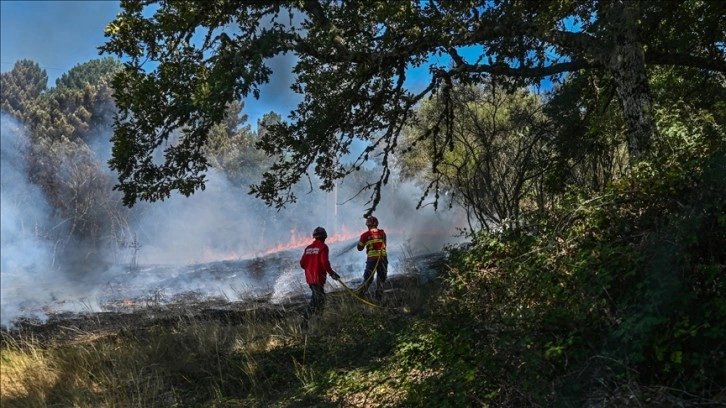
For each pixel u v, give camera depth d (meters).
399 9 5.96
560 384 4.16
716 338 3.75
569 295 4.53
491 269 5.60
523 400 4.38
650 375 3.91
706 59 7.54
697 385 3.65
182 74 6.00
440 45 6.91
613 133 7.93
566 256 4.70
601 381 3.86
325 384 6.49
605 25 6.01
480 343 4.96
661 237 4.13
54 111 47.94
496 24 6.43
